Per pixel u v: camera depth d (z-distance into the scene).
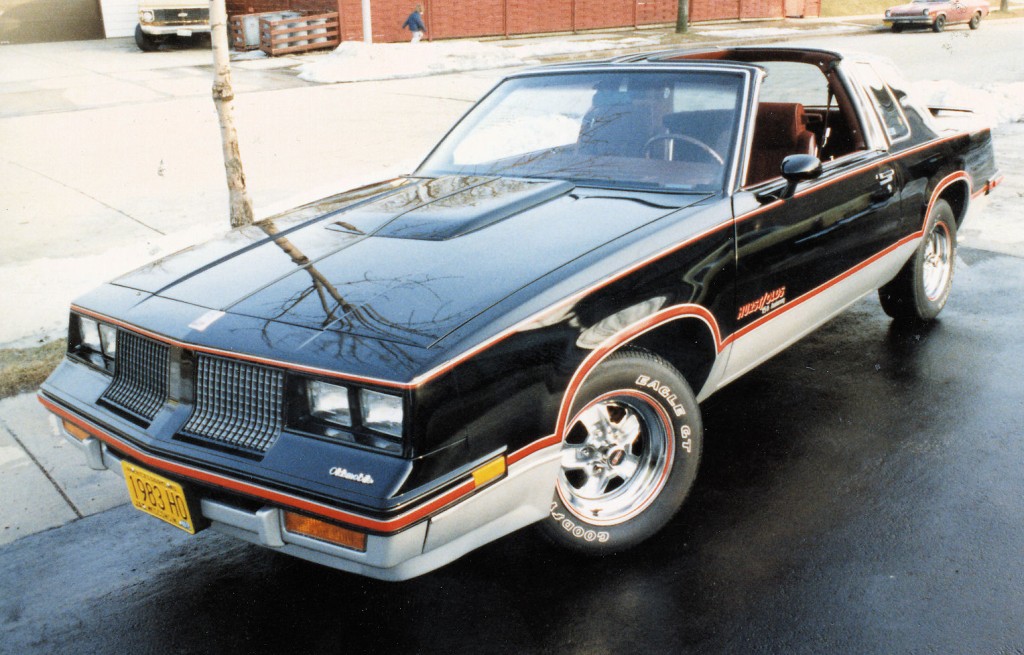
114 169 9.99
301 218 3.36
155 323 2.61
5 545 3.19
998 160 9.46
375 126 12.55
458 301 2.47
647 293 2.73
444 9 26.61
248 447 2.35
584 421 2.80
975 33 28.98
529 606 2.75
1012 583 2.78
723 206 3.10
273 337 2.41
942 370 4.43
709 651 2.52
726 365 3.23
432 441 2.19
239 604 2.82
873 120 4.10
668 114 3.54
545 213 3.09
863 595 2.74
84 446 2.75
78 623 2.75
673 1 32.75
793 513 3.22
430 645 2.59
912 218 4.32
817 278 3.60
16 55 24.78
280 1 27.05
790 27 32.38
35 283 5.93
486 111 4.09
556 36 29.20
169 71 20.30
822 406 4.09
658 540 3.08
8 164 10.41
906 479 3.43
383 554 2.15
